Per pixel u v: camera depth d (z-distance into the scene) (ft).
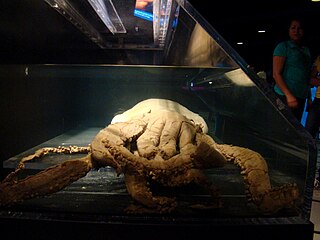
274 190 4.82
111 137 5.46
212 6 10.23
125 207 4.89
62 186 4.99
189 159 5.17
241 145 6.70
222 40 4.76
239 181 6.09
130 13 8.17
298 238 4.42
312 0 9.77
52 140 9.13
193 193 5.42
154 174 4.98
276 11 10.28
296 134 4.72
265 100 5.01
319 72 9.42
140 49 11.48
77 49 9.84
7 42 6.45
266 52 10.65
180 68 8.17
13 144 7.17
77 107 10.63
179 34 6.96
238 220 4.51
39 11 7.22
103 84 10.18
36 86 8.29
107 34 10.75
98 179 6.22
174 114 6.47
